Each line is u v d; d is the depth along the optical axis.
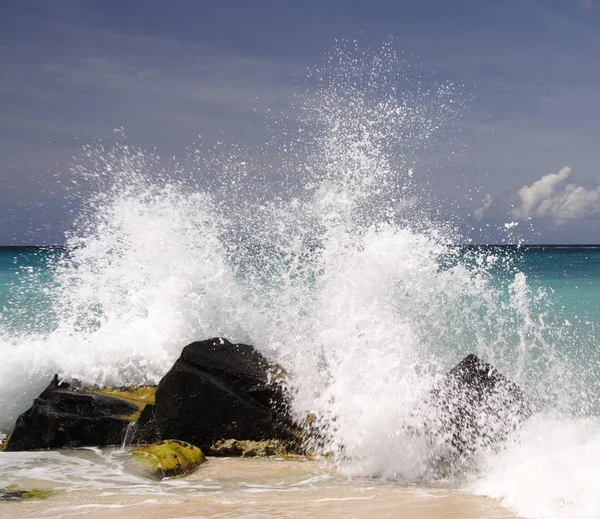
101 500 4.38
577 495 4.31
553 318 12.94
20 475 5.12
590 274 23.97
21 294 15.41
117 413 6.41
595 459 5.02
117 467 5.39
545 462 5.04
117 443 6.16
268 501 4.41
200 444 6.08
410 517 4.02
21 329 10.34
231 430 6.09
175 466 5.32
